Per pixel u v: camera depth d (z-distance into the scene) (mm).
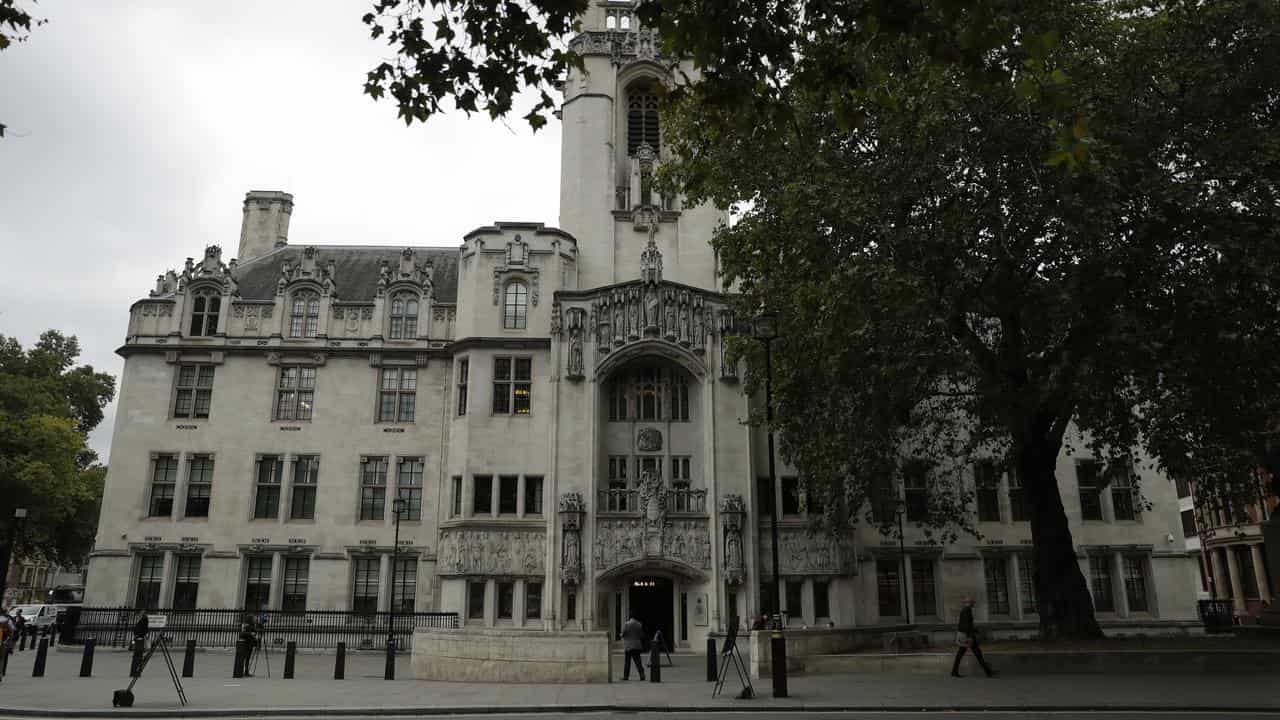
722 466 37031
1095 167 19391
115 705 16844
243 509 40500
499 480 38094
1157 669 21969
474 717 16250
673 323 38406
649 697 18688
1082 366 21594
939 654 23031
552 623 34906
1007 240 22328
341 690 20328
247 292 45000
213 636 37906
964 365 23672
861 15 11453
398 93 13484
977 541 40094
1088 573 40469
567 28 13195
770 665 23594
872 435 26500
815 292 24375
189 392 42031
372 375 42375
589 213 43219
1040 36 10641
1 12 12508
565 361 38062
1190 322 21125
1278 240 19703
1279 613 28172
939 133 22234
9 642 23516
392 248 49875
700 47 11977
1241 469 25875
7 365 57438
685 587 36688
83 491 50094
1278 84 21328
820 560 36969
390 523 40594
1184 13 23188
